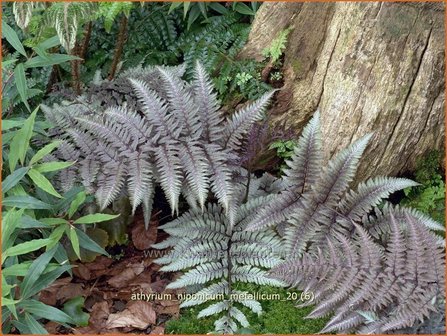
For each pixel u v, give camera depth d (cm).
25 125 209
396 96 220
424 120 222
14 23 271
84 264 229
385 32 220
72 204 209
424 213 227
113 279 227
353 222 206
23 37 270
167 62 266
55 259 222
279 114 237
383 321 198
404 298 198
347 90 224
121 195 226
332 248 204
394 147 224
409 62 219
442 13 219
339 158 212
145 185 211
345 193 224
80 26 244
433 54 218
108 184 214
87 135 224
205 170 211
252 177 230
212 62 251
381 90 221
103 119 229
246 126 218
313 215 213
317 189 213
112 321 217
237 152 229
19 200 205
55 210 213
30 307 197
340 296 200
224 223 224
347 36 224
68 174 223
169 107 226
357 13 223
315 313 204
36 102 258
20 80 223
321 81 231
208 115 219
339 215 214
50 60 225
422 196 230
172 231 220
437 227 210
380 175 228
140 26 272
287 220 220
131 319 217
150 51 268
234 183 221
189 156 213
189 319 218
